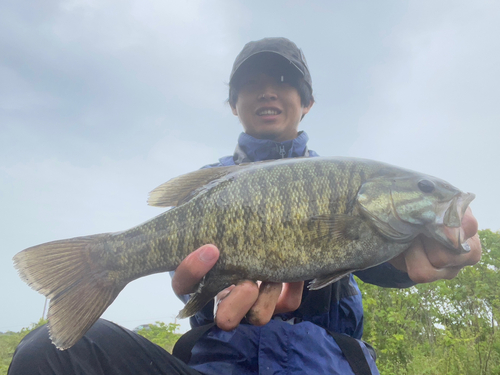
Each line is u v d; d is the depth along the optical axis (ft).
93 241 1.41
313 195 1.40
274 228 1.35
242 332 1.57
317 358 1.49
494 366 3.64
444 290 5.45
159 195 1.55
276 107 2.31
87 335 1.40
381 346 4.54
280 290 1.40
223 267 1.36
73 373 1.35
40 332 1.44
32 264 1.34
